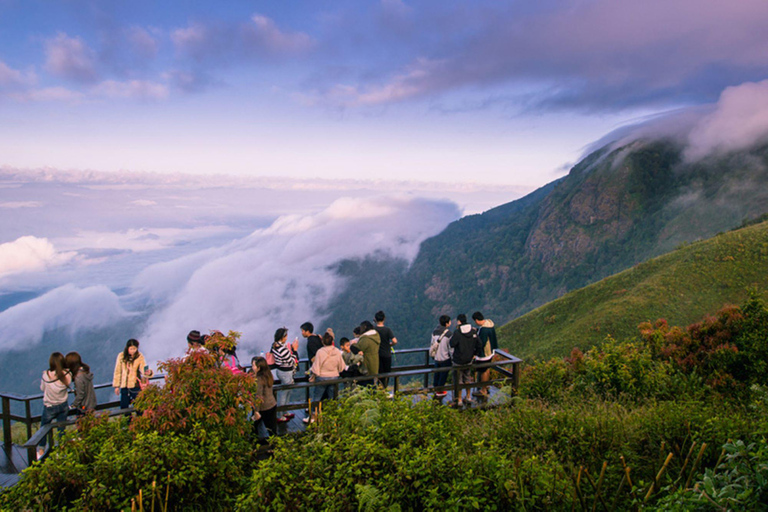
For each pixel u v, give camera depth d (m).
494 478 3.66
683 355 9.21
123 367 6.77
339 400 5.72
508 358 7.93
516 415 5.63
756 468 3.01
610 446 4.64
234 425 5.37
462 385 7.34
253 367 6.13
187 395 5.14
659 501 3.22
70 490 4.48
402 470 3.73
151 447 4.61
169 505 4.58
